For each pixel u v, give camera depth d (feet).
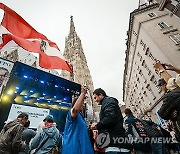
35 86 25.89
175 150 14.57
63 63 27.20
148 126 14.75
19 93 23.91
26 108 23.84
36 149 11.07
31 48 24.66
